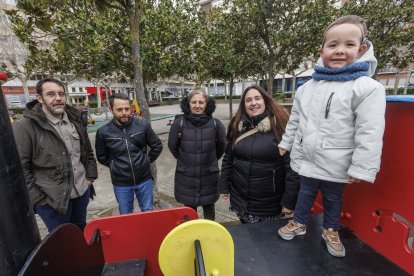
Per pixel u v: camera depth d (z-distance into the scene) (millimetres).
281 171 1987
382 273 1346
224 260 1018
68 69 6051
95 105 34250
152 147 2818
